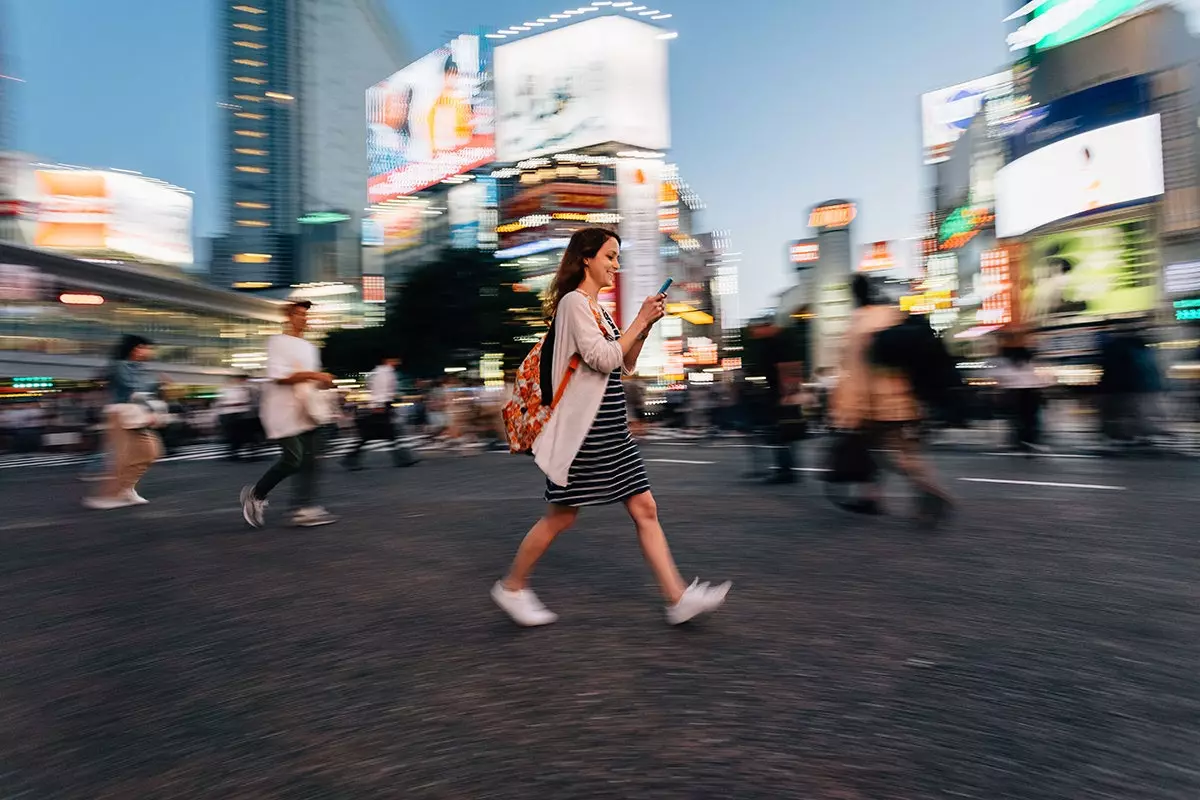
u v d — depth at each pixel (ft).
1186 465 28.48
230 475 35.37
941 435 49.01
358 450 39.55
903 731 6.27
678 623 9.39
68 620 10.28
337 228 562.66
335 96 613.93
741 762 5.78
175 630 9.68
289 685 7.61
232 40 586.04
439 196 435.53
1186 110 172.14
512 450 9.37
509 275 144.56
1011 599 10.28
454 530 17.08
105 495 23.63
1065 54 193.36
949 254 326.85
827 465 18.11
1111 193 181.57
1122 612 9.59
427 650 8.61
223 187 576.61
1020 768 5.60
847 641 8.64
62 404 72.95
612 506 19.95
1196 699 6.83
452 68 429.38
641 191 390.21
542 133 392.06
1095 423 36.86
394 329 143.33
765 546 14.38
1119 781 5.40
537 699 7.09
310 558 14.20
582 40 386.93
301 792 5.41
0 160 160.56
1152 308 172.45
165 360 182.80
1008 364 36.04
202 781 5.62
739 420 51.57
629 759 5.85
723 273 551.59
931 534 15.28
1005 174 212.02
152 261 257.55
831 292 198.49
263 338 242.78
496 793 5.35
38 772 5.83
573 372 9.00
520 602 9.46
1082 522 16.11
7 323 117.60
